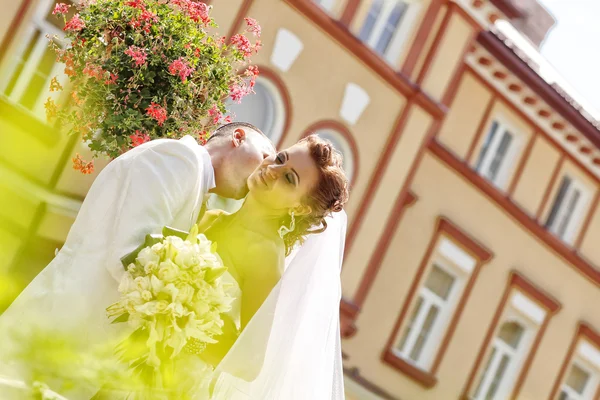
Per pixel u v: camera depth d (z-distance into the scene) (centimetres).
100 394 251
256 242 307
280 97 1336
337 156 312
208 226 318
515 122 1753
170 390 268
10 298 129
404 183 1524
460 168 1658
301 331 311
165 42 429
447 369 1700
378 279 1580
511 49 1647
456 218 1684
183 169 299
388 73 1454
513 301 1795
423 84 1514
